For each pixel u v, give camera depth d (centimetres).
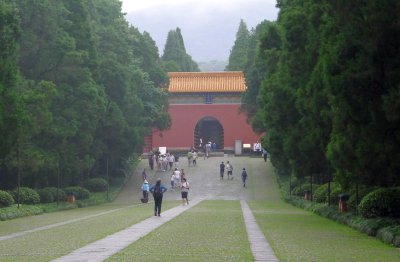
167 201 5150
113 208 4166
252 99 6912
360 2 2022
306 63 3072
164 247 1702
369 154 2062
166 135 8888
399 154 2022
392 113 1906
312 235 2177
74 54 4562
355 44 2069
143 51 7300
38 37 4478
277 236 2109
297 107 3123
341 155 2195
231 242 1870
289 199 4775
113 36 5919
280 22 3856
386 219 2238
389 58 1967
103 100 4872
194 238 1980
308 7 3106
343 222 2652
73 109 4591
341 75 2058
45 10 4434
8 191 3834
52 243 1814
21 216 3228
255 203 4791
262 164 7444
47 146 4384
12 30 2931
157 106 6919
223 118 8888
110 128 5378
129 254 1528
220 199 5406
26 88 4125
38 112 3934
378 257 1566
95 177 5900
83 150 4881
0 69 2811
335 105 2178
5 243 1830
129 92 5797
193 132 8894
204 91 8794
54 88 4103
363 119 2070
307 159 3316
